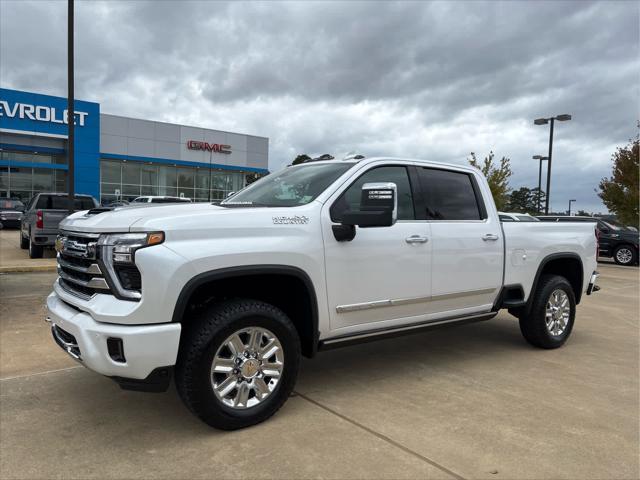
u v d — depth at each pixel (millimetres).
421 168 4617
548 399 4035
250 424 3396
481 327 6762
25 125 32594
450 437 3309
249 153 45844
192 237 3152
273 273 3428
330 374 4637
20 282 9125
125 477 2770
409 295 4266
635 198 23500
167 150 40875
